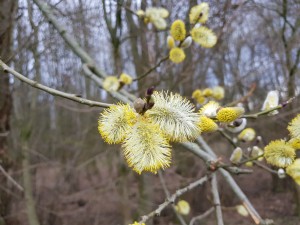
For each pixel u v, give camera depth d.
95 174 1.41
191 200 1.04
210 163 0.26
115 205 1.14
